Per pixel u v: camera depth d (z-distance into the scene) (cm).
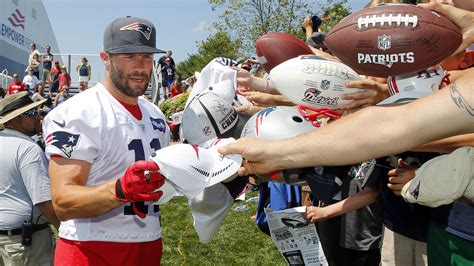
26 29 2402
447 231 193
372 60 168
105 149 208
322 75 189
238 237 579
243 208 705
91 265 206
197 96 240
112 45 212
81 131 202
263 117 204
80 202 187
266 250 533
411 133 137
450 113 133
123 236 210
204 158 183
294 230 242
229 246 548
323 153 147
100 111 209
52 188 198
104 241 207
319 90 191
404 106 141
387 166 243
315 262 239
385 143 140
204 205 217
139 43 210
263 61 238
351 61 174
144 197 177
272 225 245
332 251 290
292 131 193
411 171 210
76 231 206
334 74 190
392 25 162
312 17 413
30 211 300
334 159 146
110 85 219
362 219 282
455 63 214
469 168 162
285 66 196
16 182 298
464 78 136
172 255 524
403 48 162
